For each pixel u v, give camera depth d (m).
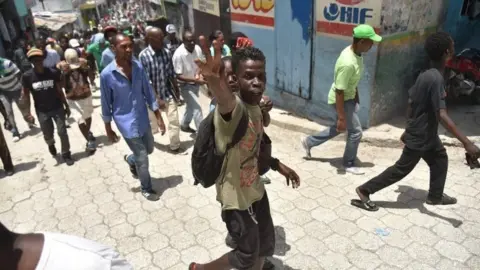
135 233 3.65
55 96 5.05
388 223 3.52
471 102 5.81
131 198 4.28
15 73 6.27
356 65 3.89
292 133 5.81
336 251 3.22
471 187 3.99
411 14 5.02
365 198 3.71
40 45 9.22
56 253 0.92
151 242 3.50
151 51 4.98
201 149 2.12
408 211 3.67
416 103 3.23
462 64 5.52
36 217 4.06
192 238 3.52
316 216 3.70
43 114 5.09
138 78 3.92
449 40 3.06
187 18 11.45
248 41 3.61
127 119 3.92
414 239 3.30
